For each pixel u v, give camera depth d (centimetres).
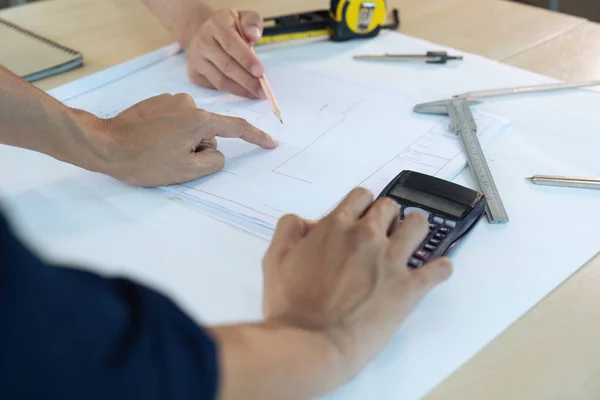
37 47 94
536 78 84
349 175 64
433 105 75
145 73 89
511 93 80
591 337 46
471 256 53
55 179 66
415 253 50
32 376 25
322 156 68
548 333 46
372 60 90
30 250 25
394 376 43
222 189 63
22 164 69
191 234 57
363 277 43
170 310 30
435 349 45
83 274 29
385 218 48
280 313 43
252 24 87
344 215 47
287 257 46
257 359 37
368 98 80
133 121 67
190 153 64
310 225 50
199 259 54
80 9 110
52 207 61
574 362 44
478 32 98
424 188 58
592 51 91
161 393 28
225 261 54
